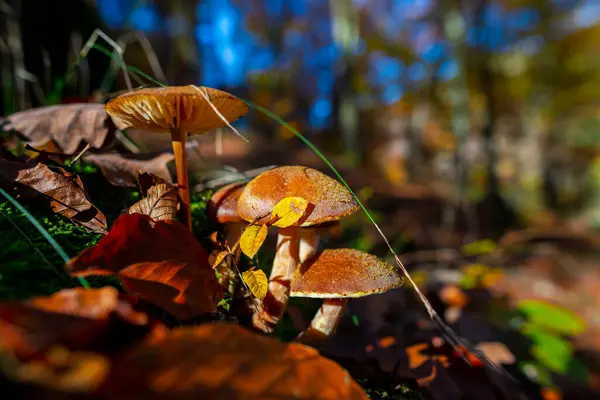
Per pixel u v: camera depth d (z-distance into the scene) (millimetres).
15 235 106
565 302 430
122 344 76
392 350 167
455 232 615
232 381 66
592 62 1428
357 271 120
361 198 457
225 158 637
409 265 406
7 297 90
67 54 271
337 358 159
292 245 133
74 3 275
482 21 880
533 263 534
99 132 150
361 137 1085
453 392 149
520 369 226
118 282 113
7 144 167
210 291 98
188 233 104
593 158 1659
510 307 298
